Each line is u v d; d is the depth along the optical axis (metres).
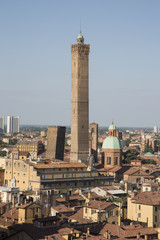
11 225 192.50
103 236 184.12
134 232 194.00
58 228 189.75
